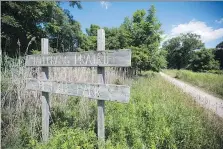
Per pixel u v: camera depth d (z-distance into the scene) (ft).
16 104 13.84
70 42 50.14
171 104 19.06
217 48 211.20
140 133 11.80
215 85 41.98
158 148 11.37
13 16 33.24
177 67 272.51
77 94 11.33
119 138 11.47
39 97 15.44
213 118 16.55
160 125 12.71
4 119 13.32
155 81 44.78
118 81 28.04
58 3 45.78
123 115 14.23
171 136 11.45
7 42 33.91
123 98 9.75
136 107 16.25
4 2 30.89
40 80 12.93
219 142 12.45
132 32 68.64
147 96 22.72
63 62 11.72
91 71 18.62
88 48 60.75
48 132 12.73
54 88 12.24
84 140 10.43
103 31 10.46
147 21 69.77
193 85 51.06
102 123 10.79
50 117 14.44
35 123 13.50
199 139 12.10
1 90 14.03
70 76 17.58
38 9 35.65
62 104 16.25
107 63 10.17
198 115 17.10
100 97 10.53
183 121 13.55
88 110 14.53
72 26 49.65
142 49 63.98
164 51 72.59
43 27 41.65
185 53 265.54
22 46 37.73
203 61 204.13
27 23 37.35
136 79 39.93
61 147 10.00
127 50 9.48
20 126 13.14
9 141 12.02
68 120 14.11
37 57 13.05
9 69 16.30
